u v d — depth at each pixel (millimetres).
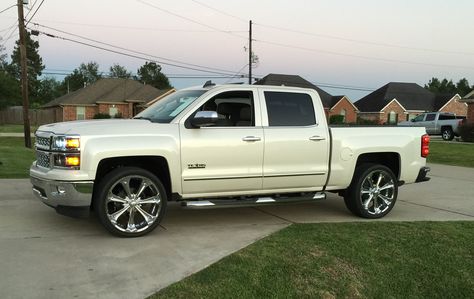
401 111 61844
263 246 5531
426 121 33625
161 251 5383
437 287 4746
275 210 7848
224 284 4469
